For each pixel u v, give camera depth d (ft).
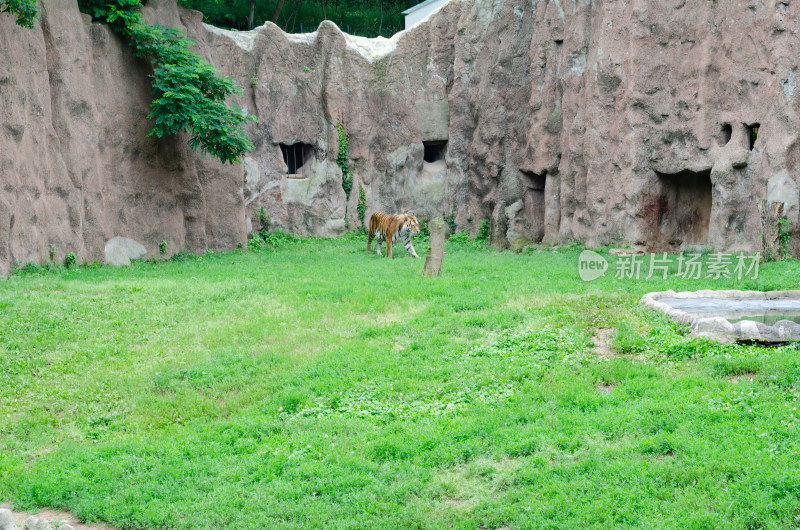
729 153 62.23
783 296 41.60
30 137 59.26
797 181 58.65
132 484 22.52
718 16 63.82
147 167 72.02
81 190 64.18
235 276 57.88
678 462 20.63
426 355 33.76
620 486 19.94
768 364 28.14
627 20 68.90
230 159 73.36
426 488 21.07
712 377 28.19
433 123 95.25
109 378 33.58
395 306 44.32
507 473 21.49
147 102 71.92
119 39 69.82
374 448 23.72
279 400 29.35
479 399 27.81
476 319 39.04
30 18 55.26
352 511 20.08
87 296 48.34
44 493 22.48
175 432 27.32
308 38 91.66
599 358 31.71
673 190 69.36
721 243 62.64
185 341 38.83
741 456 20.51
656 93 67.56
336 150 91.91
